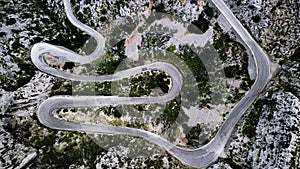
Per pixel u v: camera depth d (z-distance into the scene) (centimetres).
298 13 9388
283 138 8231
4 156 8025
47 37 9881
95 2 9875
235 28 9612
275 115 8600
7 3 10112
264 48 9512
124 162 8625
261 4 9394
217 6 9662
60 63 9694
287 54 9456
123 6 9844
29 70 9444
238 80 9412
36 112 9050
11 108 8875
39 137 8738
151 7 9894
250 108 9075
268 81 9262
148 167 8594
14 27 9694
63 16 10106
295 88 8900
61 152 8588
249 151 8594
